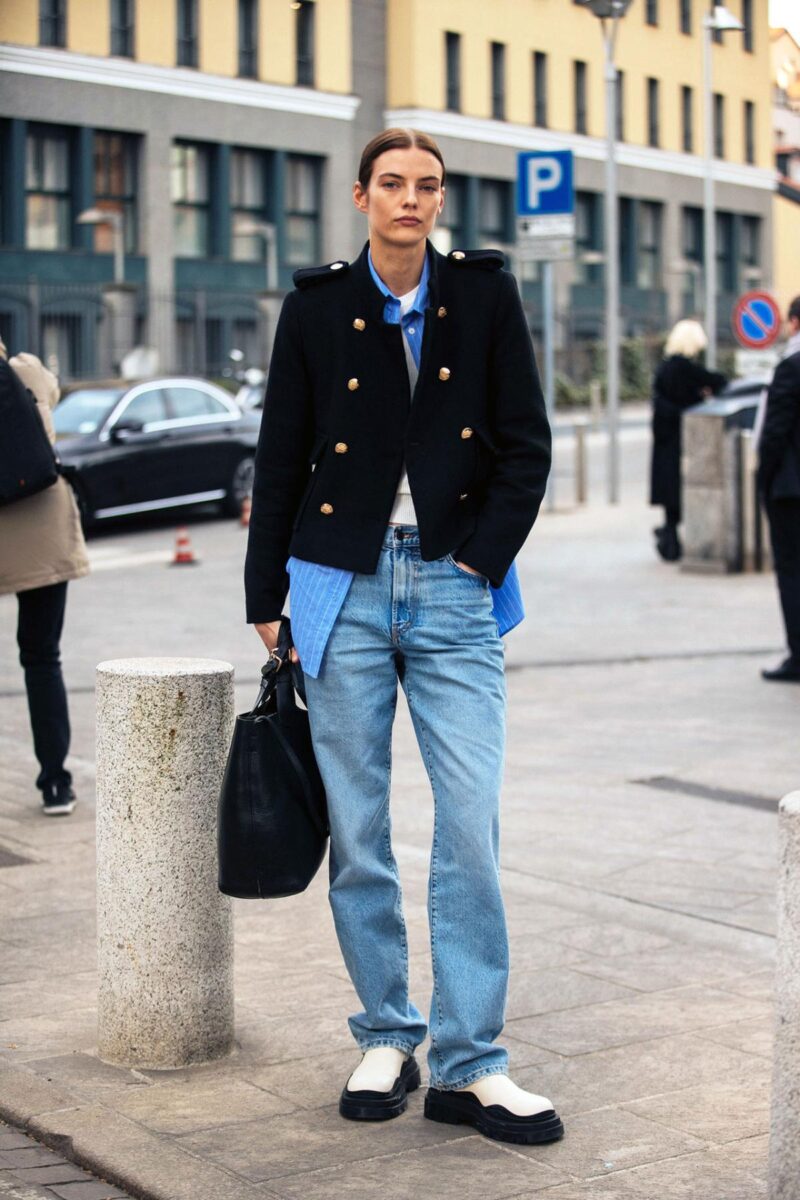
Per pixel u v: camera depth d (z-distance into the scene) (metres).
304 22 44.91
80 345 40.78
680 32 58.06
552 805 7.41
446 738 3.99
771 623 12.62
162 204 42.59
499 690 4.07
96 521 19.19
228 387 38.91
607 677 10.59
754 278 63.75
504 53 51.31
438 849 4.04
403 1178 3.75
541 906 5.93
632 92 56.38
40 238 40.84
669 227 59.09
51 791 7.12
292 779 4.03
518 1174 3.78
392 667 4.07
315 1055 4.51
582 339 56.28
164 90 41.50
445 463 3.97
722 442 15.20
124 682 4.37
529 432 4.01
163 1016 4.40
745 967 5.30
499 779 4.04
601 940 5.55
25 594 7.00
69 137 40.62
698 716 9.34
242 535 19.50
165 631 12.61
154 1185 3.70
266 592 4.14
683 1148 3.93
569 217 18.31
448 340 3.96
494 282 4.00
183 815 4.39
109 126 40.62
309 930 5.61
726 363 57.59
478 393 4.00
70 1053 4.51
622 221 57.84
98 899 4.47
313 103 45.31
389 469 3.98
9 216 39.72
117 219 39.81
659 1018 4.84
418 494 3.96
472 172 50.62
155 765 4.37
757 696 9.91
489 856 4.00
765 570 15.49
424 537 3.96
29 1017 4.78
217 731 4.43
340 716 4.03
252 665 11.17
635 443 35.25
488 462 4.04
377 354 3.96
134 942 4.40
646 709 9.56
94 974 5.15
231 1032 4.52
